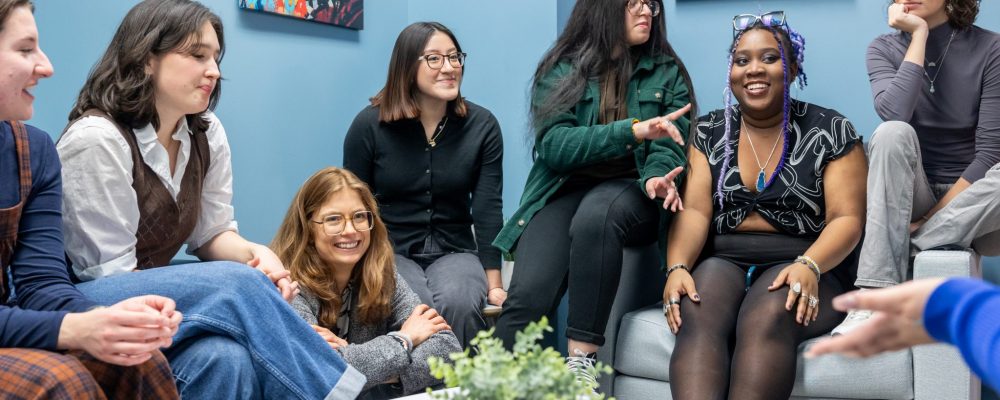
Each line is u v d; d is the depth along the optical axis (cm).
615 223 237
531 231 253
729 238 248
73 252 178
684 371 214
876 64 279
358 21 329
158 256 196
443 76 275
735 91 249
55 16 241
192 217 199
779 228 244
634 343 239
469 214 293
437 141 284
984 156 261
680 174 252
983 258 291
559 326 322
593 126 248
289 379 169
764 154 249
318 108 316
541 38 330
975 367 74
